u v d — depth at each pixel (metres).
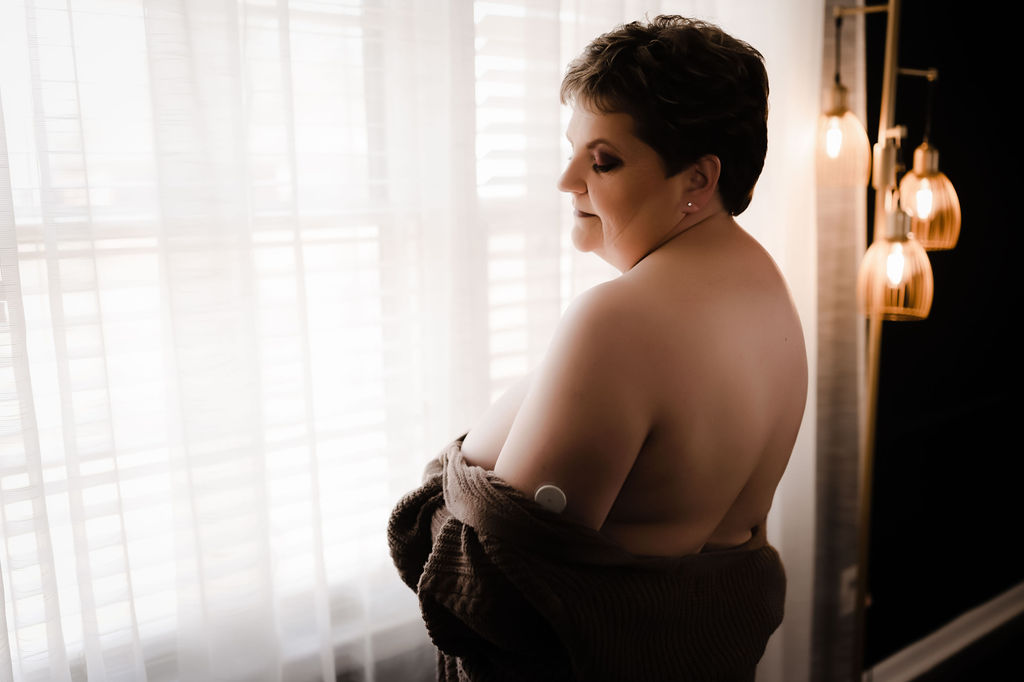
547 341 1.27
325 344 1.13
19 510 0.87
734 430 0.67
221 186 0.96
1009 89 2.23
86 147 0.92
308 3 1.05
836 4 1.61
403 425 1.18
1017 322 2.41
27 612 0.89
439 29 1.13
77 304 0.90
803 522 1.71
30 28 0.84
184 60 0.91
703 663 0.68
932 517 2.20
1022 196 2.34
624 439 0.62
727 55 0.66
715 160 0.67
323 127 1.08
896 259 1.49
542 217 1.23
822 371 1.75
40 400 0.93
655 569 0.65
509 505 0.62
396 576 1.23
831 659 1.90
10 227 0.83
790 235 1.60
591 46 0.69
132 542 1.02
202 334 0.97
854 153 1.52
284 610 1.14
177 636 1.04
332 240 1.11
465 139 1.14
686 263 0.67
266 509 1.04
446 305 1.19
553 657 0.66
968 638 2.32
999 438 2.41
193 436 0.98
